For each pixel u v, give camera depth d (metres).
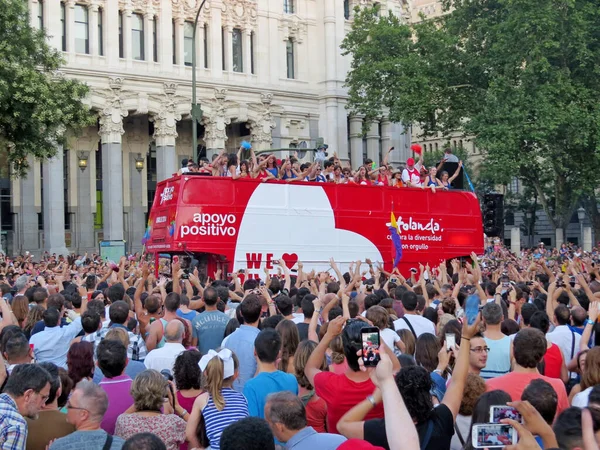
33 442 8.04
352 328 8.36
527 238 101.75
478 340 9.80
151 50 64.31
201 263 28.86
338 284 17.48
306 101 73.00
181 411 9.37
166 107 64.19
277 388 9.22
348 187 31.64
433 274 26.34
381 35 58.78
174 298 13.09
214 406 8.61
